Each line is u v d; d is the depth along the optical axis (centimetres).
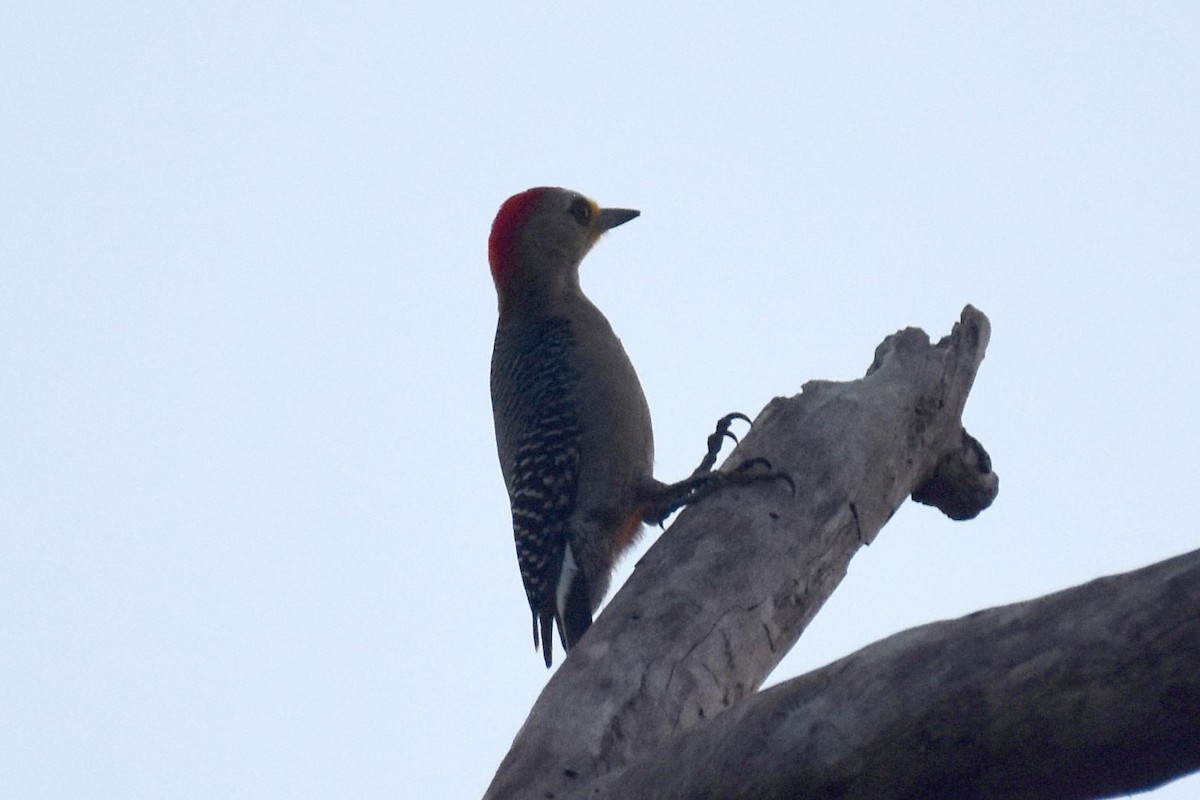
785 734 732
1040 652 668
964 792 692
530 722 959
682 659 1000
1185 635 636
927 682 695
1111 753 655
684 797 761
